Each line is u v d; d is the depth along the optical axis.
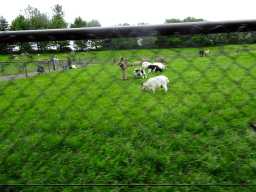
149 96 5.28
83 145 2.65
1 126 3.45
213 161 2.10
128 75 8.30
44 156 2.38
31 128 3.16
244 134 2.58
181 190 1.69
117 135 2.97
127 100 4.95
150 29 1.04
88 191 1.77
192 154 2.28
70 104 4.71
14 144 2.70
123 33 1.07
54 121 3.59
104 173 2.02
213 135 2.79
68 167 2.10
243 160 2.05
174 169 2.02
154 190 1.72
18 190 1.77
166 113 3.76
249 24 1.02
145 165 2.06
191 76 4.51
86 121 3.51
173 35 1.07
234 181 1.78
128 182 1.86
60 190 1.79
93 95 5.27
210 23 1.03
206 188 1.70
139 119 3.54
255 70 4.23
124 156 2.31
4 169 2.07
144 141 2.67
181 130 3.00
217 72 4.32
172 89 5.59
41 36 1.10
